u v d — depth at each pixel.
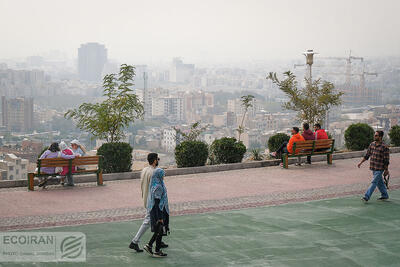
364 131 18.53
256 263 6.85
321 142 15.45
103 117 16.23
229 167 14.84
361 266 6.81
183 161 14.56
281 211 9.86
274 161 15.58
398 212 9.81
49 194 11.28
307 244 7.73
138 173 13.56
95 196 11.13
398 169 14.94
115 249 7.38
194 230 8.46
